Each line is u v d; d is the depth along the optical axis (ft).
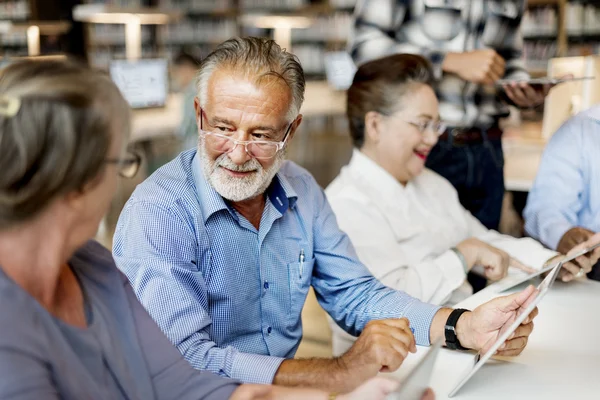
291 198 4.87
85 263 3.10
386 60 6.31
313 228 5.09
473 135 8.06
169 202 4.37
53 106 2.38
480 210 8.32
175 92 22.94
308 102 25.90
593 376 4.08
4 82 2.40
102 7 22.30
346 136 33.22
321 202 5.25
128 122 2.68
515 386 3.91
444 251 6.63
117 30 33.65
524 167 10.83
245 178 4.34
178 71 18.80
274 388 3.50
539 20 25.07
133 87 19.33
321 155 27.99
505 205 11.21
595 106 7.39
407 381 2.83
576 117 7.41
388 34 7.83
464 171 8.06
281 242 4.80
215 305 4.53
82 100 2.44
